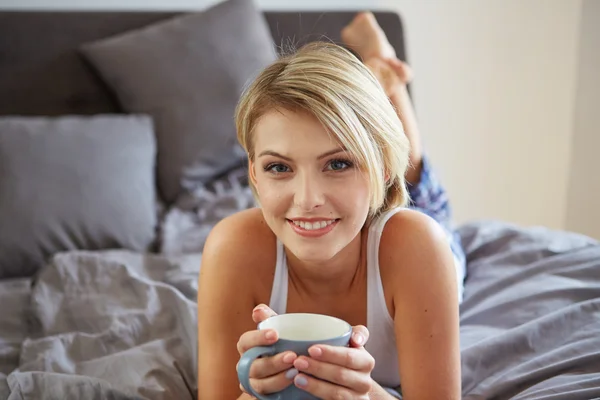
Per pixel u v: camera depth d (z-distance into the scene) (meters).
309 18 2.57
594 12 2.73
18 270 1.82
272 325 0.83
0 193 1.84
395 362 1.09
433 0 2.79
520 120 2.90
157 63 2.28
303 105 0.85
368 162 0.87
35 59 2.37
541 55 2.83
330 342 0.78
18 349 1.32
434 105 2.88
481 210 2.99
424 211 1.77
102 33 2.43
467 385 1.16
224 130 2.26
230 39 2.33
